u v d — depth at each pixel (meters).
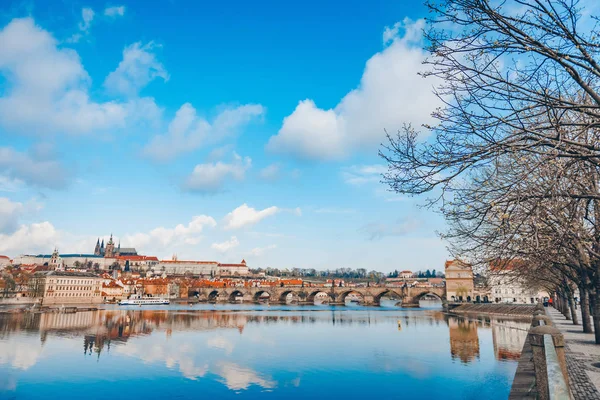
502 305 143.00
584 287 37.25
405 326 102.19
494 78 12.80
